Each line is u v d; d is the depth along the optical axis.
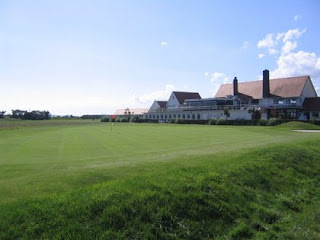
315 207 9.81
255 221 8.24
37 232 6.15
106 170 10.45
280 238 7.63
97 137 29.83
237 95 80.81
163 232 6.99
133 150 18.17
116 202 7.34
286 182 11.59
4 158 15.12
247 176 10.85
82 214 6.80
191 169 10.53
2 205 6.81
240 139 25.44
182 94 106.06
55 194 7.61
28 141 25.47
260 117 69.00
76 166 11.69
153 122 93.25
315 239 7.61
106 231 6.50
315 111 66.50
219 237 7.32
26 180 9.08
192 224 7.48
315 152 16.62
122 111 151.62
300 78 73.12
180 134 33.41
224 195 9.00
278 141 22.20
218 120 67.56
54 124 76.12
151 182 8.65
